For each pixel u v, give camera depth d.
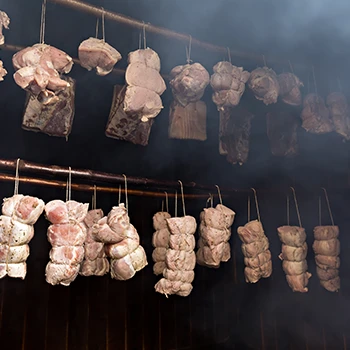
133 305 1.81
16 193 1.26
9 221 1.19
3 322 1.54
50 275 1.23
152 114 1.36
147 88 1.34
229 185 2.02
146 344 1.80
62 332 1.63
